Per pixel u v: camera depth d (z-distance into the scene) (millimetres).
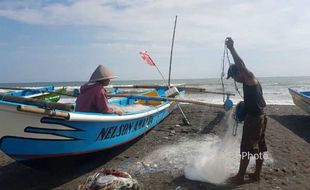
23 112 4648
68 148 5453
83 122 5359
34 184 5570
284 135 8797
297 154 6953
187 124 10180
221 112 12461
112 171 4863
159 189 5184
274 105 15898
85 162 6305
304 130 9703
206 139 8227
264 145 5523
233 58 5344
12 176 5973
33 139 5004
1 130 4762
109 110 6133
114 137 6520
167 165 6273
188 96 23859
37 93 12477
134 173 5918
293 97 12664
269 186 5211
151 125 9016
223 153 6059
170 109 12133
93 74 6172
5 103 4586
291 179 5520
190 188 5180
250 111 5180
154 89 13703
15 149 5062
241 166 5289
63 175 5953
